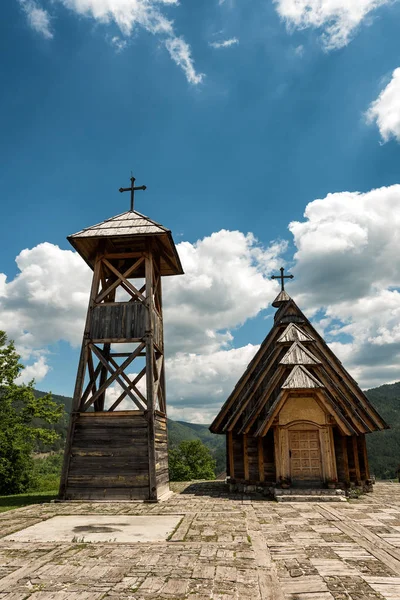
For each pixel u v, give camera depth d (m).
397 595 6.11
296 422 16.88
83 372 17.66
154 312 19.14
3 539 9.66
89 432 16.70
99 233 19.23
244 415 19.19
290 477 16.41
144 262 20.39
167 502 15.46
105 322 18.33
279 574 7.02
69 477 16.23
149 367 17.42
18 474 33.22
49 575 7.04
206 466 56.00
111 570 7.28
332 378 19.83
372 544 8.92
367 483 18.45
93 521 11.87
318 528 10.56
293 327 20.27
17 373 26.58
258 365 20.75
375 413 19.61
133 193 21.80
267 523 11.27
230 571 7.19
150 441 16.28
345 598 6.01
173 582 6.66
